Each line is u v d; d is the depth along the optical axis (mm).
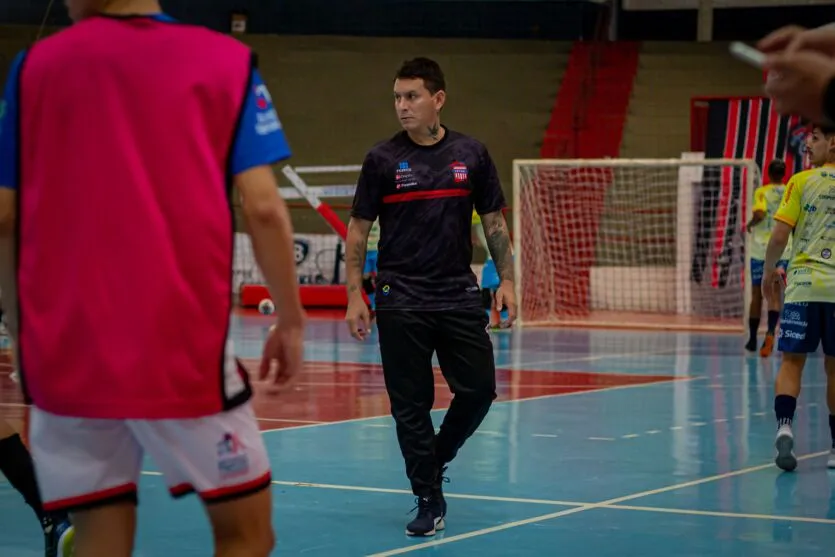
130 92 5312
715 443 15453
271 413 18047
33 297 5438
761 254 28438
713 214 41656
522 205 39719
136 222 5285
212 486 5562
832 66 3414
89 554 5676
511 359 27062
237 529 5680
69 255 5340
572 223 44219
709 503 11781
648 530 10609
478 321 10633
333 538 10297
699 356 27859
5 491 12242
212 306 5375
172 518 11016
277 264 5469
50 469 5668
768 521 10969
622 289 44969
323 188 49094
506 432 16375
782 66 3475
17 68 5539
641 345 31000
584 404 19312
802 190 13641
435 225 10539
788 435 13469
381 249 10773
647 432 16375
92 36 5398
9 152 5531
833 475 13289
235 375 5531
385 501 11852
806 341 13578
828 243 13578
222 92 5359
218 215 5359
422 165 10594
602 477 13133
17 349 5613
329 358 26797
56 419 5602
